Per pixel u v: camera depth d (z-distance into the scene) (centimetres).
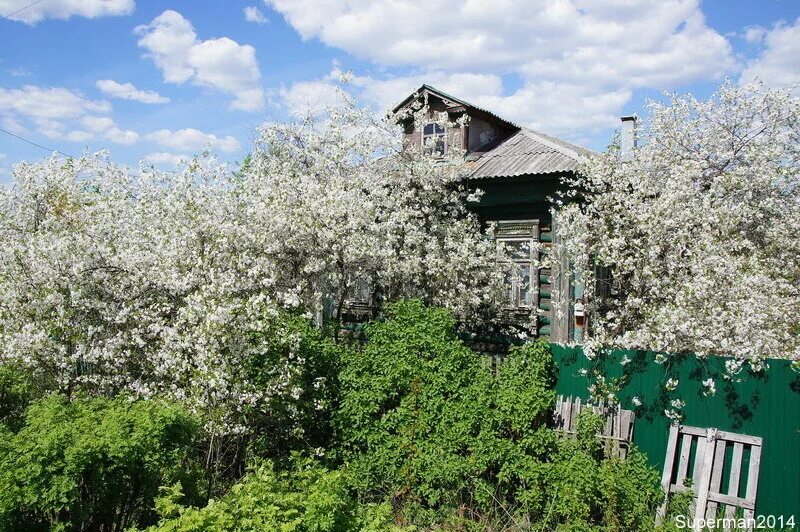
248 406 788
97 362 854
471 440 845
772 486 760
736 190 1130
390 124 1350
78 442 545
